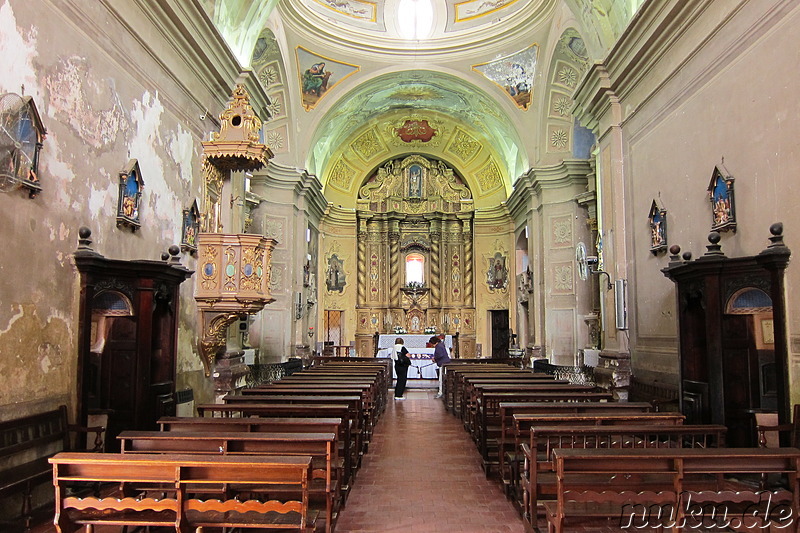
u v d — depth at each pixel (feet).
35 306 16.12
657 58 28.09
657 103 28.55
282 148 53.57
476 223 74.43
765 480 16.44
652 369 28.55
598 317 48.29
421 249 76.33
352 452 22.18
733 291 19.62
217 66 30.53
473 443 28.66
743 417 20.35
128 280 20.39
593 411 20.86
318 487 16.20
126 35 21.62
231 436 14.79
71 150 17.92
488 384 29.45
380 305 74.43
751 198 20.63
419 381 63.05
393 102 65.36
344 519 17.22
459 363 53.98
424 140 74.95
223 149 29.40
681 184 25.86
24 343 15.65
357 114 64.64
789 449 13.24
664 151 27.66
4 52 14.79
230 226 32.09
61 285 17.37
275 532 15.01
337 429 16.93
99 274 19.20
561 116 53.42
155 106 24.30
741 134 21.29
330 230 73.67
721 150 22.62
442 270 74.74
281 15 45.91
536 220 57.31
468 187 76.54
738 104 21.48
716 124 22.98
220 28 32.24
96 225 19.48
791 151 18.42
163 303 22.90
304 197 56.70
